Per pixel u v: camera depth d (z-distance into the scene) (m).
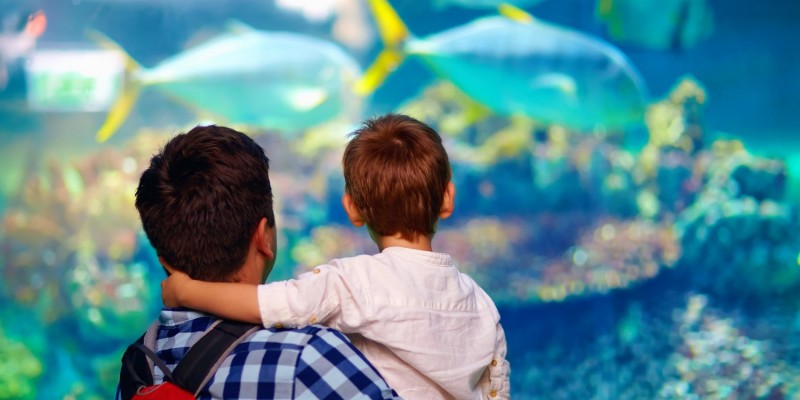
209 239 1.17
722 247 11.70
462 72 11.10
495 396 1.43
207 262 1.19
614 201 11.90
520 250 11.77
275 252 1.29
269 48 10.76
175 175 1.19
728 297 11.59
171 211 1.18
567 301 11.69
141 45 11.82
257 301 1.15
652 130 11.92
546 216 11.86
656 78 13.12
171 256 1.20
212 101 10.70
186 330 1.17
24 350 10.94
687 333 11.30
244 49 10.72
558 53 11.17
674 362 11.04
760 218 11.65
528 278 11.70
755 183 11.84
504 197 11.91
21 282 10.95
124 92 10.47
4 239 10.91
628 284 11.73
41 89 11.13
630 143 11.95
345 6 12.63
